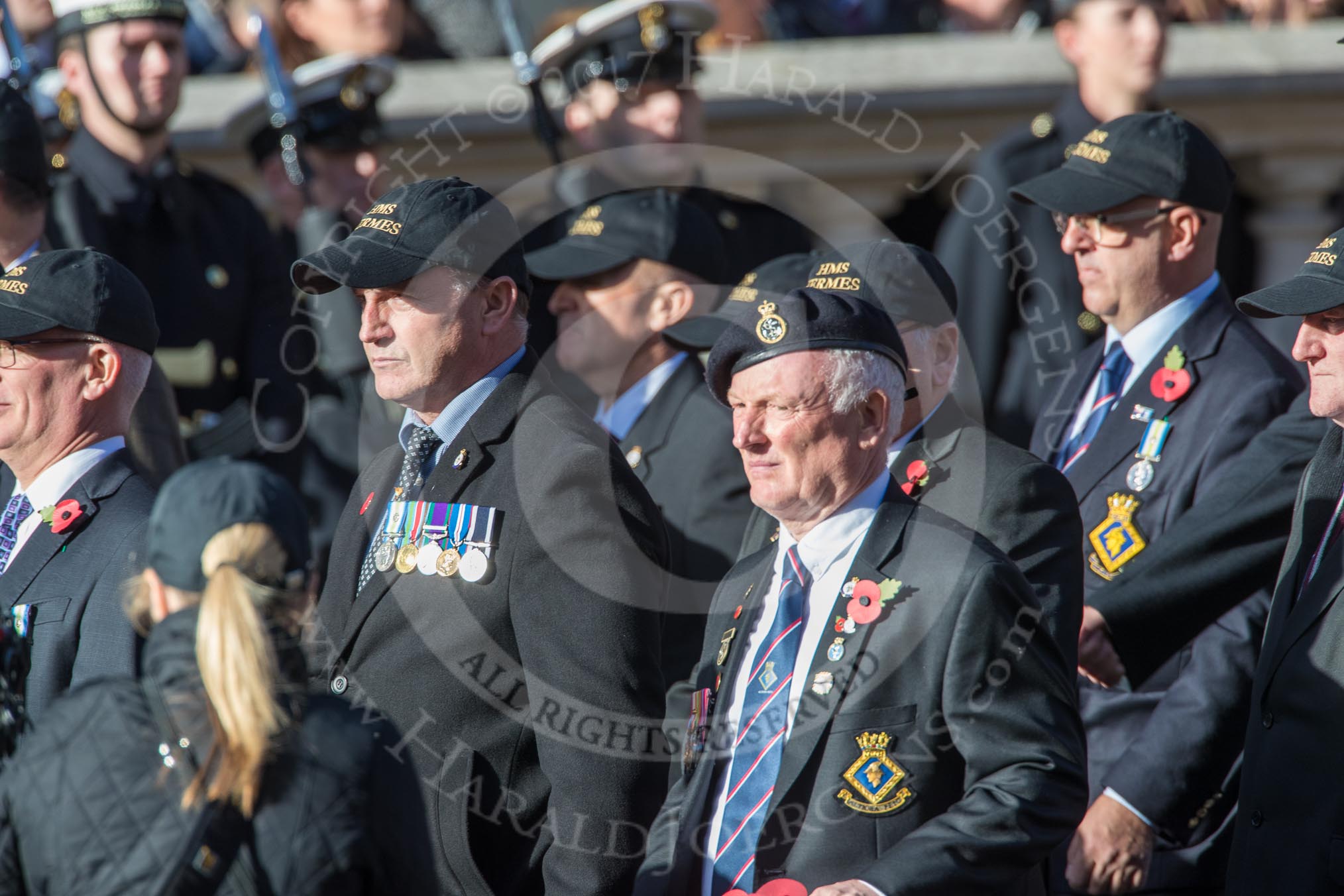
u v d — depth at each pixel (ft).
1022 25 85.87
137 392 45.70
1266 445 46.85
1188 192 49.62
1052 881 48.60
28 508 44.16
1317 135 75.97
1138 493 48.75
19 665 41.39
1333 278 40.42
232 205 68.85
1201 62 75.97
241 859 29.89
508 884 39.27
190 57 85.71
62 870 30.35
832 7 86.79
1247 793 41.19
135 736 30.86
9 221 53.62
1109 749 48.78
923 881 33.37
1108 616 46.42
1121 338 51.65
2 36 62.44
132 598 33.06
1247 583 46.21
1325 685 39.63
